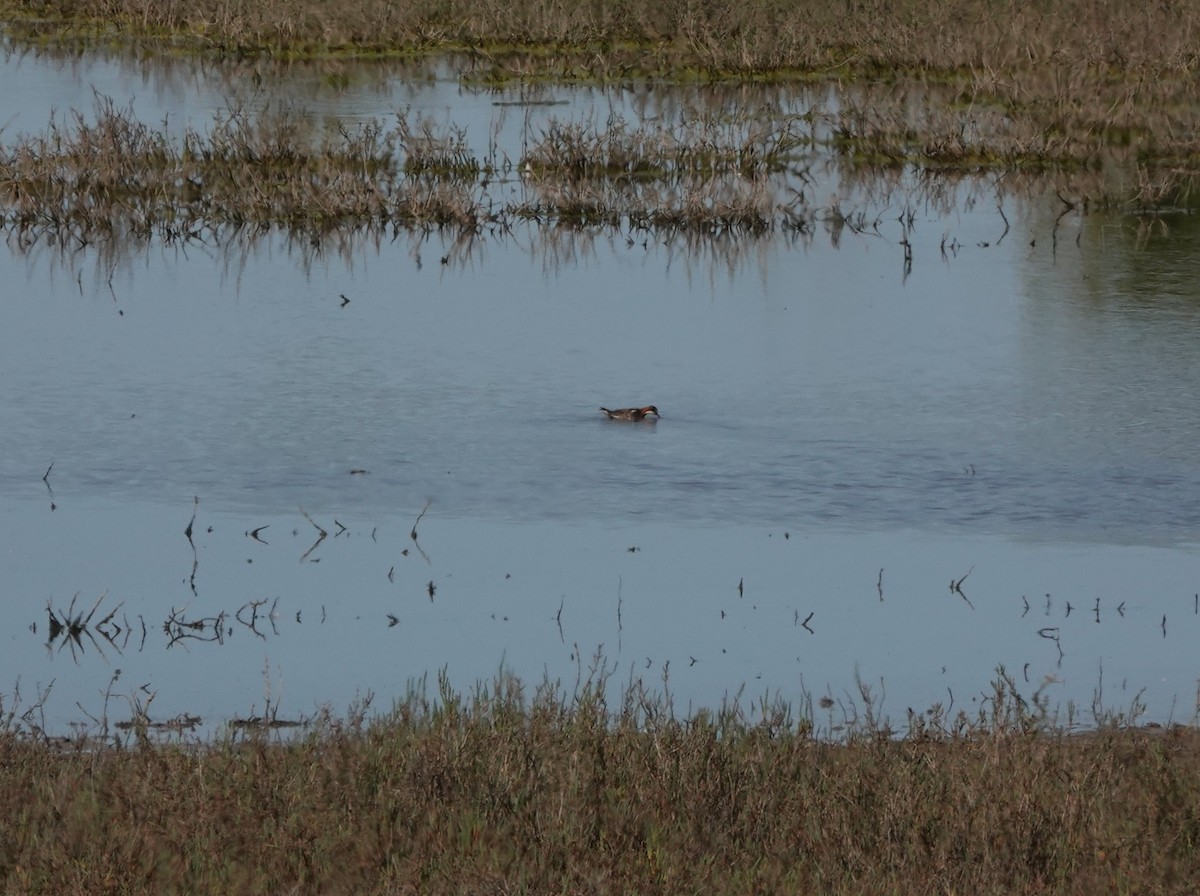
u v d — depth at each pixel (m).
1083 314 91.81
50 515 65.56
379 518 65.31
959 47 149.50
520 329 89.62
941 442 72.62
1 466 70.00
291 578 59.94
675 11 161.50
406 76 150.88
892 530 64.19
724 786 39.25
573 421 75.38
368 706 48.25
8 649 54.00
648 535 63.75
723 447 72.12
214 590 58.88
